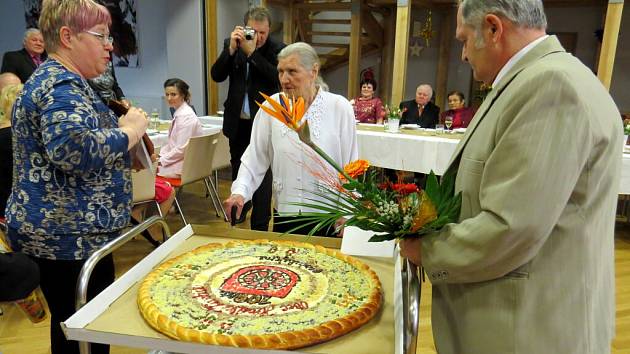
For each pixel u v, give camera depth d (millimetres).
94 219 1289
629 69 6488
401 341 811
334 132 1638
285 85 1584
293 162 1639
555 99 772
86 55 1245
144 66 7121
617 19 4543
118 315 930
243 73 3041
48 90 1165
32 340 2090
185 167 3240
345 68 8070
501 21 888
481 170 896
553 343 861
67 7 1185
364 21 6977
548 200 761
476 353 920
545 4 6793
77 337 866
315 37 8062
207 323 891
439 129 3891
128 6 6941
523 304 863
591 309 875
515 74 879
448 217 906
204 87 6414
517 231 772
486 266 840
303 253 1274
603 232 890
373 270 1189
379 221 910
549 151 759
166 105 6953
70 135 1128
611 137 828
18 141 1228
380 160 3707
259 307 965
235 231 1393
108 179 1305
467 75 7523
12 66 4215
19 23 7844
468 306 938
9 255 1033
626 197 4066
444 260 876
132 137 1284
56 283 1335
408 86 7852
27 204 1237
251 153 1747
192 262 1185
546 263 855
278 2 6676
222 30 6523
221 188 5027
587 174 820
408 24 5305
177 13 6301
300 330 865
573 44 6801
